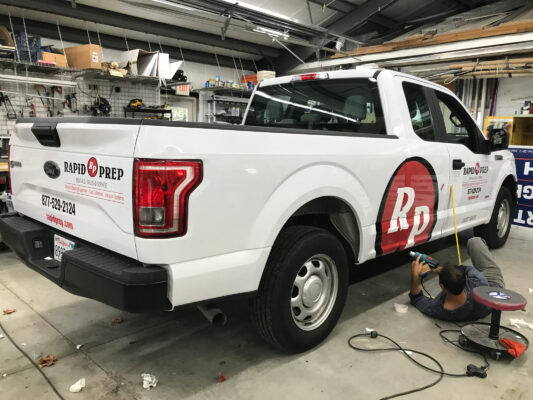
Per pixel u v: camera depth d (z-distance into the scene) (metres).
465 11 9.29
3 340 2.45
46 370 2.15
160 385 2.04
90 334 2.55
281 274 2.09
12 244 2.42
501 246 4.88
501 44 7.01
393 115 2.84
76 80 6.66
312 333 2.34
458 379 2.15
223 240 1.83
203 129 1.74
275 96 3.66
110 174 1.76
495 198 4.27
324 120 3.26
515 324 2.79
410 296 3.06
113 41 8.18
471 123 3.75
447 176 3.29
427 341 2.55
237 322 2.76
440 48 7.76
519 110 9.55
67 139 1.99
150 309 1.67
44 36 7.18
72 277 1.86
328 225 2.81
